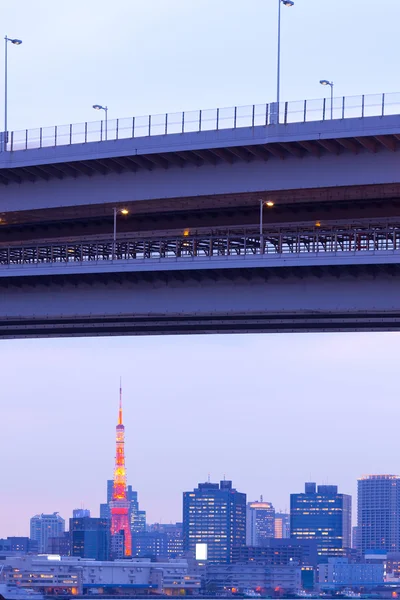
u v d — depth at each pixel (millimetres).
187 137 128500
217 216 141875
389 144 121812
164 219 144125
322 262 120812
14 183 140250
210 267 125562
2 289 137625
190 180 131500
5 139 137000
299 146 125312
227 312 128125
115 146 131625
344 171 124500
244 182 128875
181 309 130000
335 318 128500
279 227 131250
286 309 125688
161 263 127500
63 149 134125
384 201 132500
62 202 137875
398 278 122000
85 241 135000
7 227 150000
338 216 136250
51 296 135625
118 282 132500
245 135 125938
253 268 125000
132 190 134250
